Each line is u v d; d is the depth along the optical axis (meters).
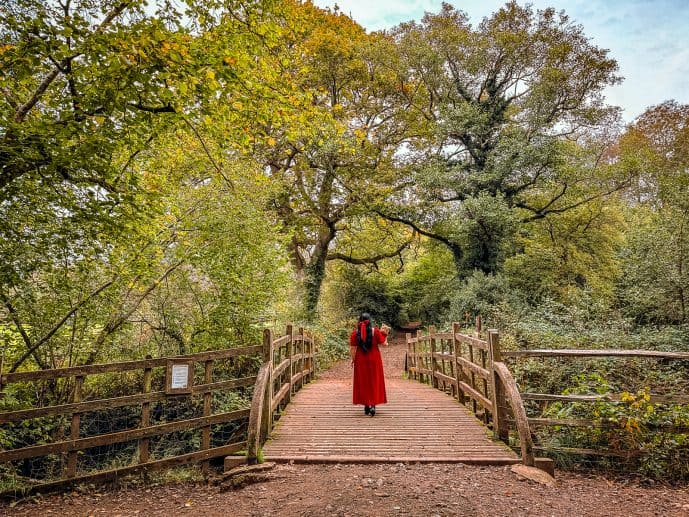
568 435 5.47
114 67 4.48
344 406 7.50
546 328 10.50
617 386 7.04
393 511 3.51
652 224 13.48
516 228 18.25
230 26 5.92
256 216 9.20
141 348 8.48
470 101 20.31
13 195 5.32
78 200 5.69
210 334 8.81
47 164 5.05
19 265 5.67
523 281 18.53
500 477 4.43
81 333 7.23
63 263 6.33
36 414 4.32
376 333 7.00
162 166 8.21
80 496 4.34
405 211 19.69
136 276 7.43
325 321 20.84
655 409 5.15
